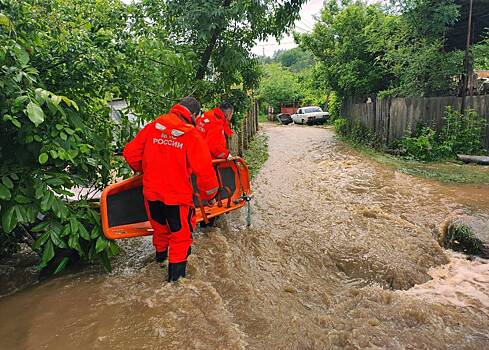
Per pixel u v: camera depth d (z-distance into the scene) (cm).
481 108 1103
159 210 392
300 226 598
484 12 1251
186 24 684
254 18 781
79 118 391
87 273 406
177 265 378
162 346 285
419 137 1147
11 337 296
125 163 487
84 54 400
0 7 351
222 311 332
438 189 795
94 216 386
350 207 697
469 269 480
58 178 354
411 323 342
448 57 1195
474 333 328
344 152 1333
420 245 530
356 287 446
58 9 439
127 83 479
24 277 403
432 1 1177
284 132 2147
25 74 321
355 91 1688
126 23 578
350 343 304
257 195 786
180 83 609
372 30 1488
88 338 294
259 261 473
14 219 330
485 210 650
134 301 345
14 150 368
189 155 362
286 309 360
